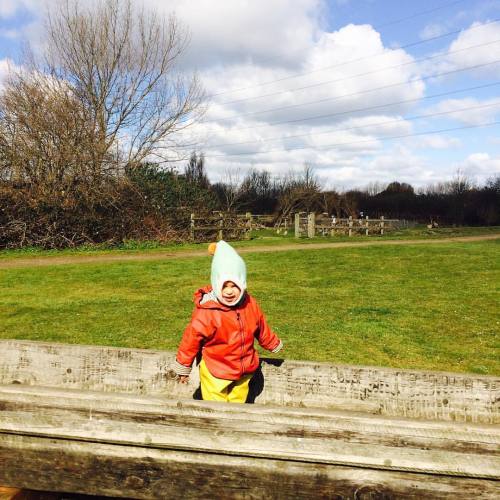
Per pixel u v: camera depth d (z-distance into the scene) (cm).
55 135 1764
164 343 602
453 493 200
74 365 338
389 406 296
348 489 207
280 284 1027
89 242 1784
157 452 219
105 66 2139
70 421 224
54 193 1703
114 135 2089
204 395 306
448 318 735
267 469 212
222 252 304
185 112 2233
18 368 347
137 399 221
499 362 544
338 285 1015
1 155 1691
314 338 623
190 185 2256
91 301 858
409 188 5419
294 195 4159
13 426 228
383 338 627
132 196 1894
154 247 1833
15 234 1695
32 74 1842
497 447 196
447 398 288
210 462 216
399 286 1002
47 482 229
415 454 201
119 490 224
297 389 312
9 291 949
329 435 207
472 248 1692
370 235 2703
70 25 2097
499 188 4444
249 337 303
